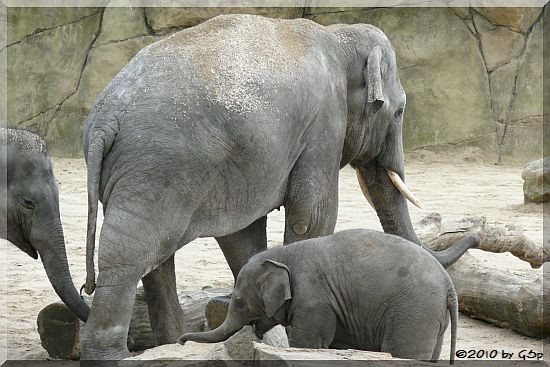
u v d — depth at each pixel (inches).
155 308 436.1
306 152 454.9
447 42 1218.6
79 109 1173.7
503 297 482.6
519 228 558.3
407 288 375.2
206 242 709.3
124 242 381.4
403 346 371.9
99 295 380.5
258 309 388.2
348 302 380.5
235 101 406.0
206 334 396.8
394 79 514.0
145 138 388.5
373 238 387.2
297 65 441.4
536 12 1211.2
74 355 424.8
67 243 697.6
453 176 1090.1
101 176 393.4
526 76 1211.9
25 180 433.7
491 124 1214.3
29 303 525.7
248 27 442.0
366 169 527.8
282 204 461.1
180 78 402.0
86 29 1178.0
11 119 1145.4
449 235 551.5
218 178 405.1
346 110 478.6
